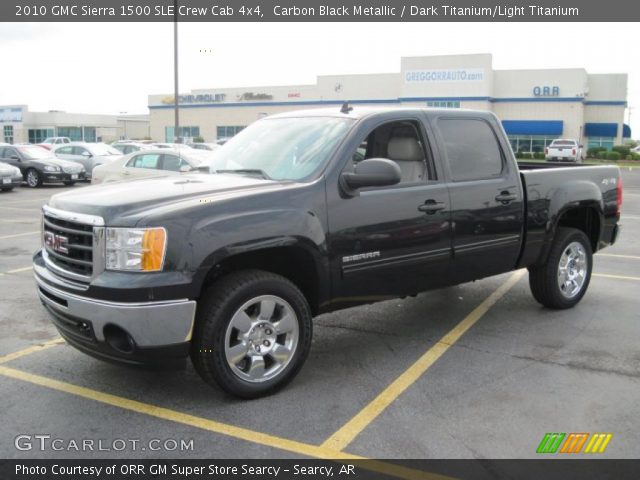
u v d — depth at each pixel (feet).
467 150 18.01
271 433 12.53
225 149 18.07
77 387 14.74
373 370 15.87
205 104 199.00
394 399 14.12
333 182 14.79
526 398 14.19
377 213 15.42
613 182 22.68
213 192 13.83
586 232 22.57
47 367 15.98
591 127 177.58
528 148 170.50
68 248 13.46
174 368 13.19
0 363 16.28
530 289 22.48
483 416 13.29
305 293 15.28
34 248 33.12
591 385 14.92
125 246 12.46
